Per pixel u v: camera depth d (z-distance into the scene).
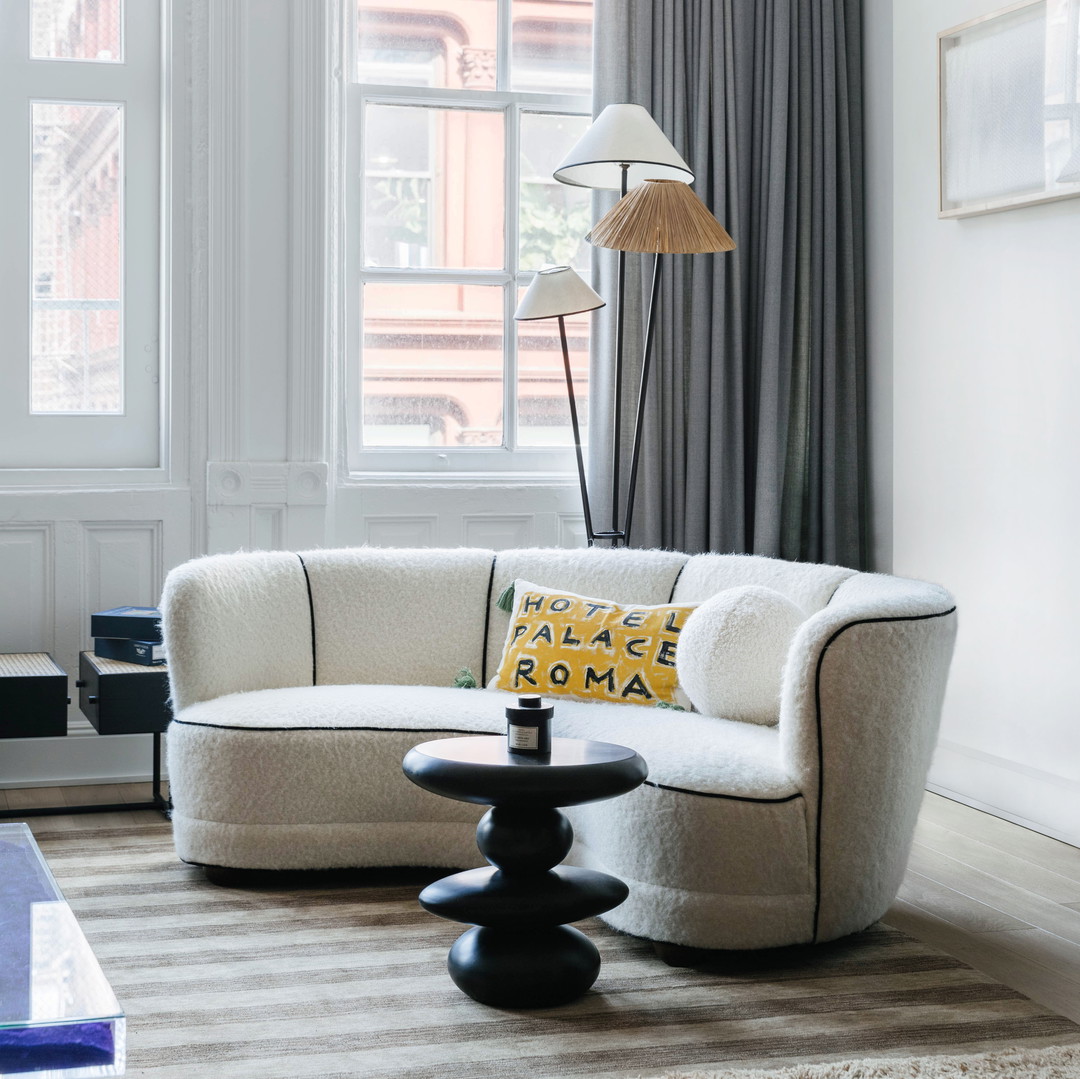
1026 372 3.39
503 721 2.83
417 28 4.14
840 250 4.19
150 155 3.91
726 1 4.05
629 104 3.67
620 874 2.48
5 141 3.79
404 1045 2.02
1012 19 3.38
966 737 3.67
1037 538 3.37
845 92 4.15
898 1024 2.12
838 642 2.35
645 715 2.80
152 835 3.27
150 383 3.94
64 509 3.76
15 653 3.71
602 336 4.07
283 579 3.28
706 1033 2.08
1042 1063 1.95
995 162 3.46
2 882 1.81
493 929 2.25
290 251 3.89
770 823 2.34
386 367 4.16
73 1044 1.35
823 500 4.14
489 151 4.21
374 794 2.86
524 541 4.16
